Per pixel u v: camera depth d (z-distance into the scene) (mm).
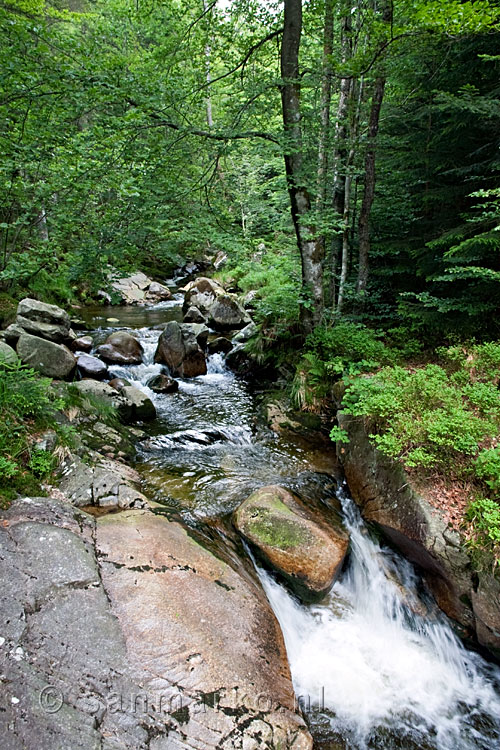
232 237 7625
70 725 2045
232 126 7688
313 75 7363
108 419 6066
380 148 8336
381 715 3248
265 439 6594
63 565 2939
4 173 5535
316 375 7375
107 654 2449
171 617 2830
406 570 4258
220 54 7848
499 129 6352
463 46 6488
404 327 7629
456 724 3215
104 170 5648
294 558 3920
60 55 5543
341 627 3938
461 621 3635
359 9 7559
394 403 4707
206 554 3619
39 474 4004
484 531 3506
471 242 5434
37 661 2285
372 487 4664
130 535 3535
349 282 9227
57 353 6641
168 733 2186
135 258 7246
